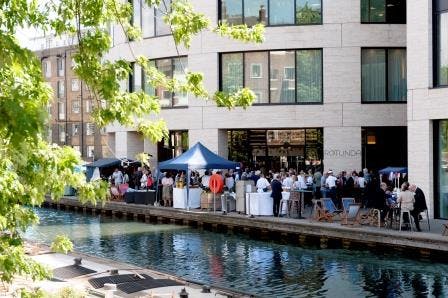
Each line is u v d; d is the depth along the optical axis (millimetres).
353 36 34406
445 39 24312
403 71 35031
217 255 20656
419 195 21062
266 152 36656
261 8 35125
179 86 8117
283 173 30672
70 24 7273
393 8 34812
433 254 19094
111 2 7500
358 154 34469
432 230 21266
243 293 13672
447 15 24203
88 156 74938
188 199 29781
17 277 13211
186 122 37000
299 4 34719
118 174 37062
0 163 5500
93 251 21859
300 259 19625
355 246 21438
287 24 34719
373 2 34688
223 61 36000
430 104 24406
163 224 29688
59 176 6270
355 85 34500
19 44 5438
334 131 34500
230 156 37250
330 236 22203
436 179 24531
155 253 21250
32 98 5848
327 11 34438
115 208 33344
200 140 36562
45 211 37156
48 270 7039
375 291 15336
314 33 34469
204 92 8180
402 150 35875
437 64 24531
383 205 22031
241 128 35594
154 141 7316
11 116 4277
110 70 6605
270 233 24547
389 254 20234
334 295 15016
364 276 16969
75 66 6738
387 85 34844
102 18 7176
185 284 14266
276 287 15867
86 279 14680
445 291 15234
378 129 35750
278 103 35000
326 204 24297
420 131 24797
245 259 19812
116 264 16969
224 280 16719
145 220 31281
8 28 6488
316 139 35719
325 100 34531
